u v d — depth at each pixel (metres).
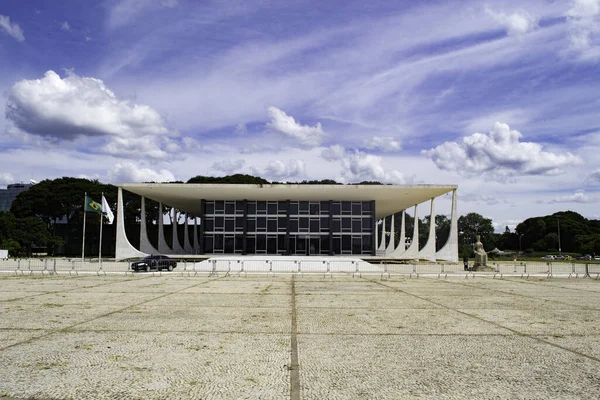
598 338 10.46
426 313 14.07
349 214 51.53
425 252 51.75
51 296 17.97
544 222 106.62
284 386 6.90
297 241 51.19
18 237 63.53
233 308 14.88
